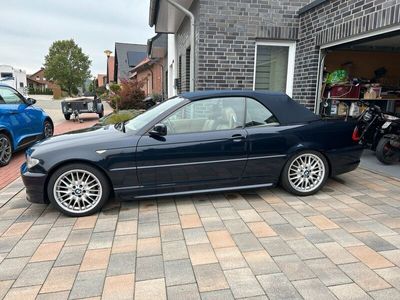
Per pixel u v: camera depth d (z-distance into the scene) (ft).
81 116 54.95
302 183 13.67
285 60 23.63
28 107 24.67
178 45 36.94
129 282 8.12
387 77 26.58
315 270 8.49
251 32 22.16
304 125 13.46
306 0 22.52
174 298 7.52
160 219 11.69
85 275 8.43
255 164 13.03
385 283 7.95
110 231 10.83
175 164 12.27
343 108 23.70
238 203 13.07
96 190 12.10
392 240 9.99
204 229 10.86
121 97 53.21
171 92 45.62
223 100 13.12
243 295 7.59
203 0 21.17
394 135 18.49
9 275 8.48
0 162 20.36
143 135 12.19
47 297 7.62
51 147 11.86
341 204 12.87
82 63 215.31
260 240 10.07
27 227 11.21
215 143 12.49
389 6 14.80
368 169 17.92
